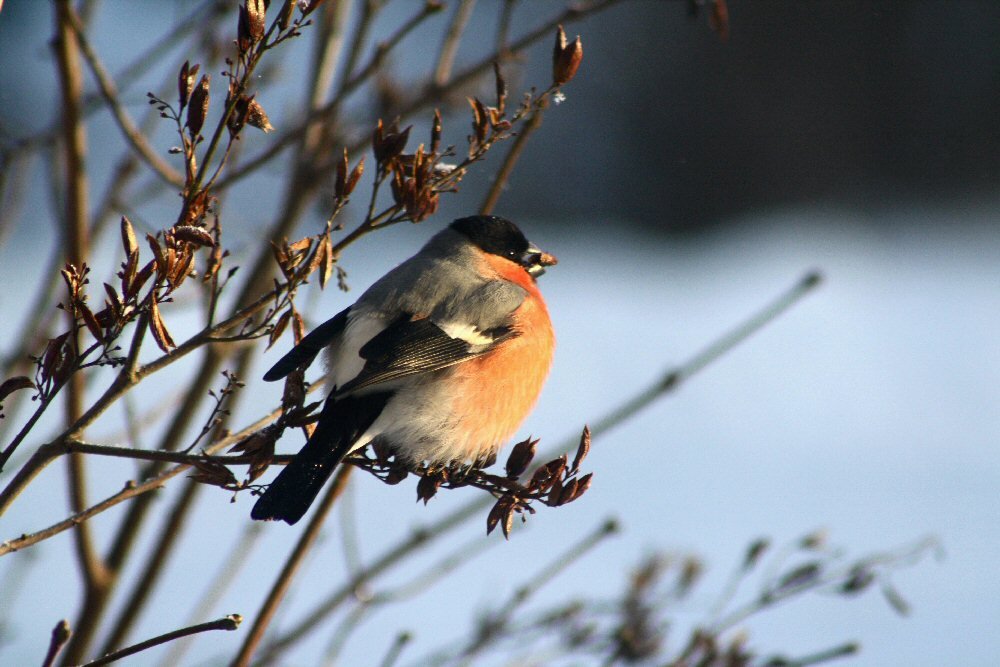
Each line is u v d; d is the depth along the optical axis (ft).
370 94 27.04
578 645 22.66
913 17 116.26
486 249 24.39
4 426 23.86
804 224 111.24
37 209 79.77
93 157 81.15
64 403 20.42
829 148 116.78
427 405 20.61
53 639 13.33
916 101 116.67
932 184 115.85
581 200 116.26
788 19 116.78
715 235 113.80
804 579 22.04
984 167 114.83
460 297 21.85
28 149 24.53
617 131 118.11
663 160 117.70
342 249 15.11
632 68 118.42
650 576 23.09
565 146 116.57
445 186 15.56
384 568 23.68
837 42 117.29
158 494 22.34
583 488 16.22
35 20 75.20
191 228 13.57
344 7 27.07
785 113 117.29
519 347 21.95
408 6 100.17
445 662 22.93
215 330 14.30
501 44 24.50
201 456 14.83
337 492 19.51
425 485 17.19
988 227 105.19
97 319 13.80
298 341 14.62
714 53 118.11
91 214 32.14
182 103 13.88
